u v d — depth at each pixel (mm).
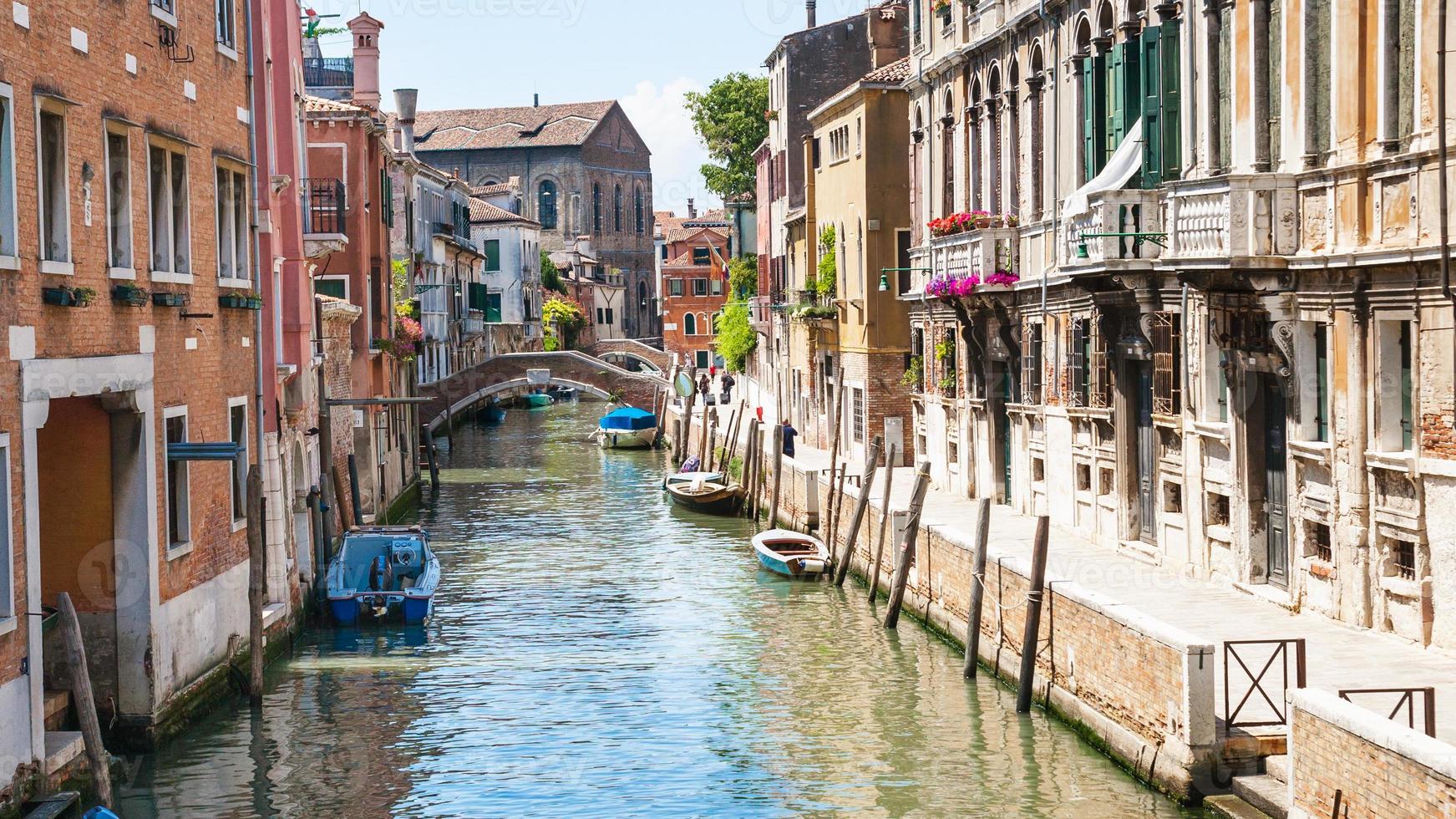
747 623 24875
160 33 17312
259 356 21188
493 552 33031
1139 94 21375
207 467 18703
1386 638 16188
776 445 34312
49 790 13984
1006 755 16734
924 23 32156
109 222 15688
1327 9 16953
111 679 16562
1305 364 17609
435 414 61531
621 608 26406
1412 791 10547
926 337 32906
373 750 17812
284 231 24750
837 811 15430
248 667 20375
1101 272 19953
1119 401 22172
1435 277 15141
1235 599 18688
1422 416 15516
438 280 65000
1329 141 16938
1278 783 13609
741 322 62875
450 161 115562
